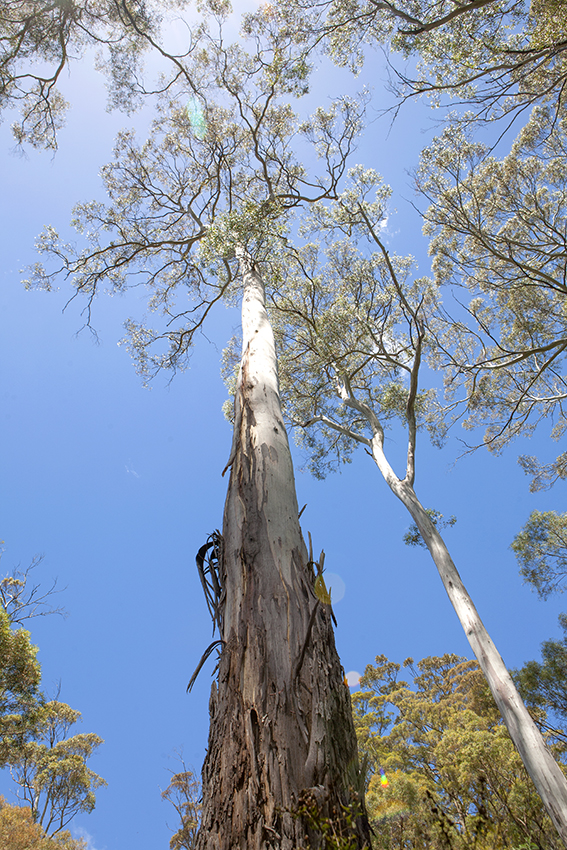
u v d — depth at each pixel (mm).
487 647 5977
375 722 13984
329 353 10773
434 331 12555
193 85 10352
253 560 2844
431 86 7562
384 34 8258
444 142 10508
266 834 1699
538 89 8570
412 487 8719
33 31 8461
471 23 7207
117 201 11344
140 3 8984
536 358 11883
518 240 11430
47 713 10344
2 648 9297
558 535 11891
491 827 2201
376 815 6500
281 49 8969
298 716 2090
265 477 3412
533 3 6934
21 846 11766
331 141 10758
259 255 8508
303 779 1863
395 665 17547
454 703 12375
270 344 5543
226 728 2137
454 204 10688
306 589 2727
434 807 2207
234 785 1902
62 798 15867
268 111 10820
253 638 2439
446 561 7199
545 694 9734
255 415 4082
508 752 7191
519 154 10836
